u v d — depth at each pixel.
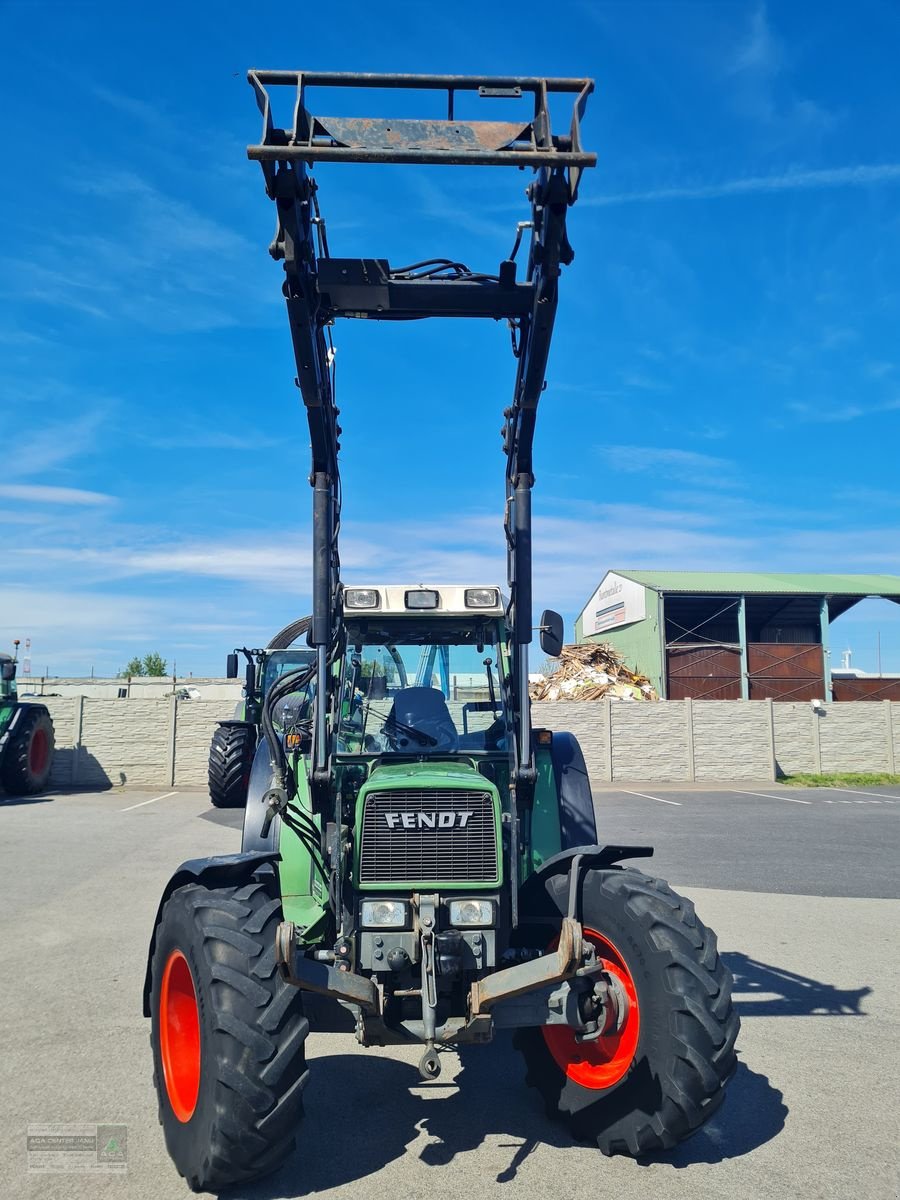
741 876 10.80
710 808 18.22
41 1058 5.07
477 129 3.94
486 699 5.14
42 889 9.49
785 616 37.38
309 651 15.17
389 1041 3.90
